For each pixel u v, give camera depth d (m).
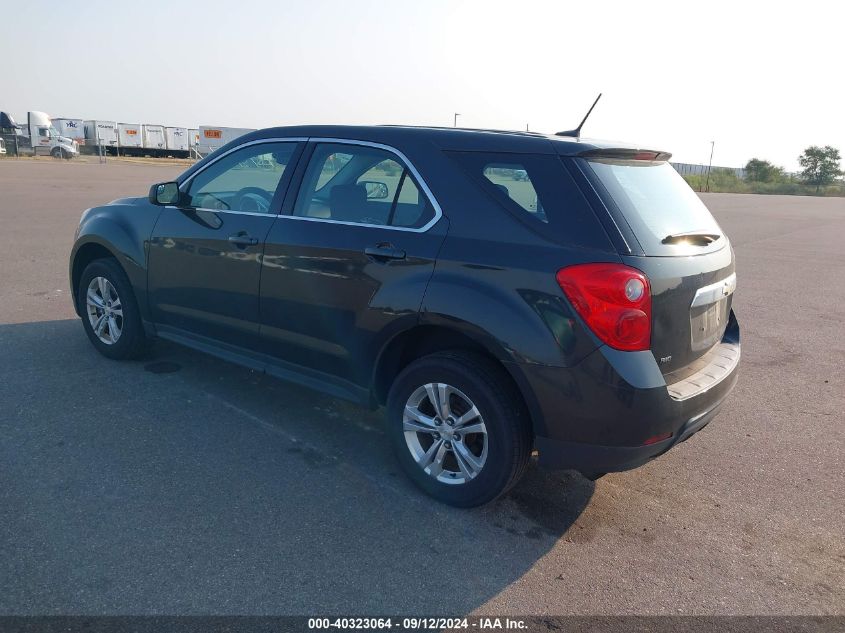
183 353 5.68
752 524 3.60
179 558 3.02
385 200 3.71
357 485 3.74
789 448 4.56
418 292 3.43
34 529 3.15
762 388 5.76
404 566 3.07
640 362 3.03
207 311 4.59
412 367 3.59
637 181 3.48
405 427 3.67
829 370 6.32
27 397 4.63
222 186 4.58
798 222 24.11
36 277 8.29
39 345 5.73
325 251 3.82
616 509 3.69
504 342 3.17
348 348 3.82
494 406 3.29
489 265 3.24
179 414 4.50
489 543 3.29
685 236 3.39
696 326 3.40
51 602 2.70
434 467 3.59
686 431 3.26
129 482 3.62
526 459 3.39
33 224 12.56
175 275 4.73
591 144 3.34
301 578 2.94
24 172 28.42
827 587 3.10
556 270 3.07
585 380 3.05
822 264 13.23
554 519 3.54
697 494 3.89
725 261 3.71
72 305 7.07
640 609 2.89
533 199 3.25
